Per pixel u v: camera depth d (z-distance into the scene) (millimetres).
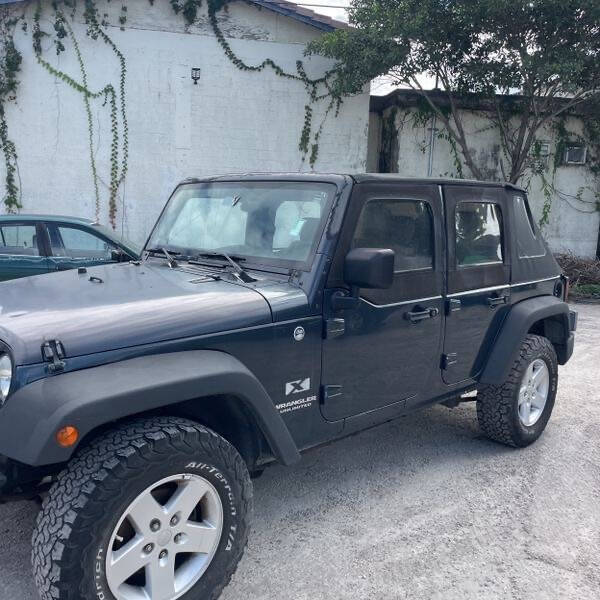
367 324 3424
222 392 2652
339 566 3213
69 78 12609
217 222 3775
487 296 4270
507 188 4562
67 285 3248
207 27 13031
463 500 3928
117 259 5227
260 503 3828
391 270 3051
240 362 2861
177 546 2570
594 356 7691
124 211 13188
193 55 13062
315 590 3016
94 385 2359
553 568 3258
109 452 2381
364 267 3002
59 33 12422
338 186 3316
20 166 12680
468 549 3400
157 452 2430
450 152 14586
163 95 13031
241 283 3221
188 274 3459
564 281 5238
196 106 13227
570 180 15141
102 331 2553
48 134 12688
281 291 3125
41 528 2320
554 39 11805
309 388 3215
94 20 12539
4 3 11984
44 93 12570
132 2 12641
